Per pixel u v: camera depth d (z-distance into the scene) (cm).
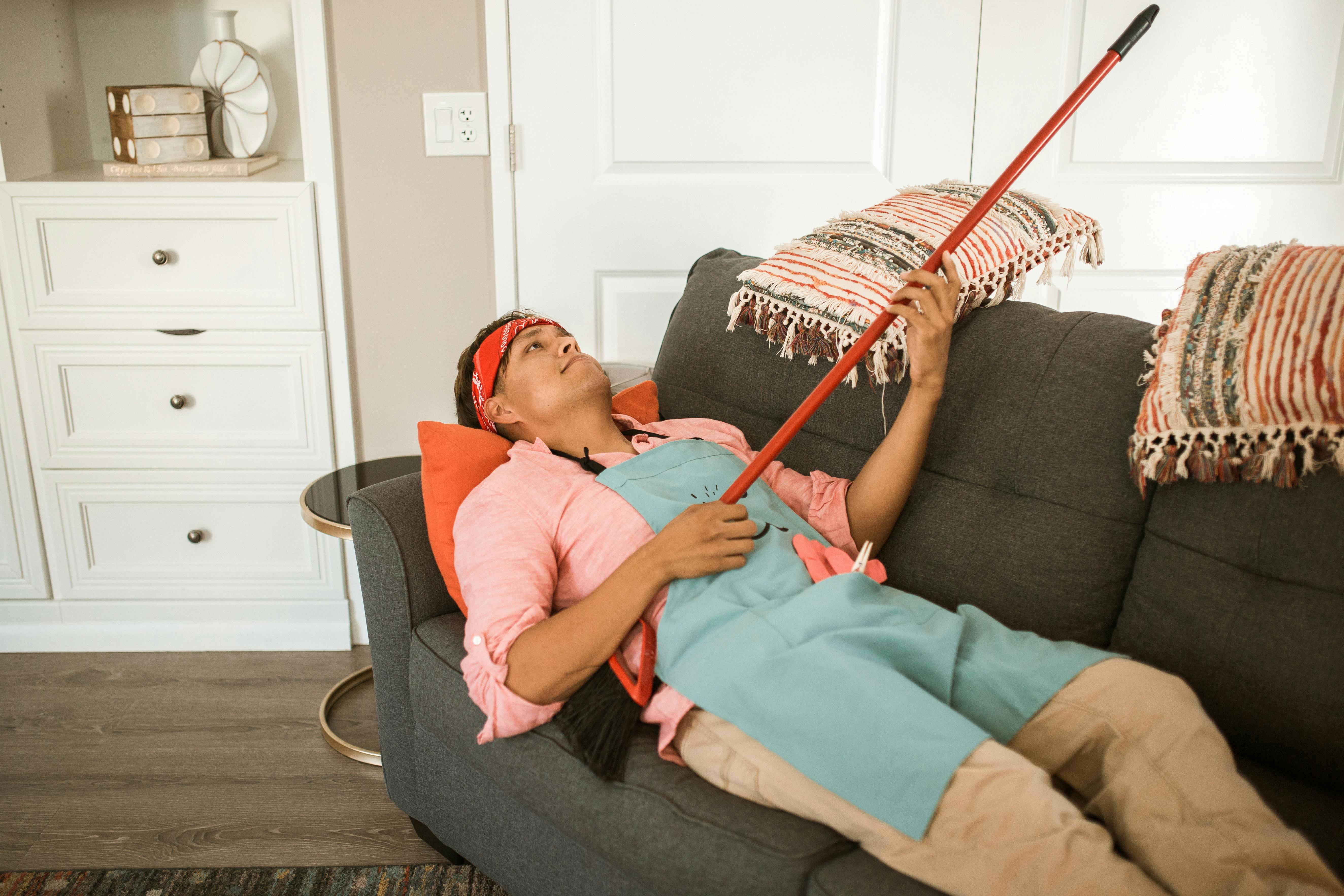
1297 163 214
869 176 215
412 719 152
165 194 204
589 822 117
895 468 141
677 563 120
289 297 212
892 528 147
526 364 153
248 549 227
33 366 212
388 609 147
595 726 117
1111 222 216
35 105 212
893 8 205
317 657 228
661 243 218
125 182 203
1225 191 215
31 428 217
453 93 208
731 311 163
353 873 159
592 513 135
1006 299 155
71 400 215
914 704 103
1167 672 121
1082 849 91
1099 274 220
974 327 151
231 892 154
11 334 211
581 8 204
